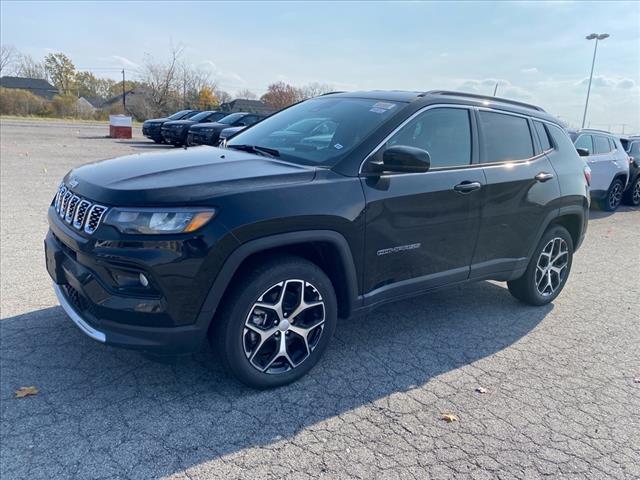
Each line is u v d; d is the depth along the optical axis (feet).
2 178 32.24
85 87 248.11
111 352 11.45
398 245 11.57
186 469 8.13
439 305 16.06
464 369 12.01
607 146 36.52
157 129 68.64
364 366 11.79
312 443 8.96
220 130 56.08
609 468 8.91
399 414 10.00
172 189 8.97
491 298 17.02
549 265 16.11
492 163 13.62
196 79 189.78
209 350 11.87
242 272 9.77
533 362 12.63
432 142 12.43
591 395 11.25
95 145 60.95
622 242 27.37
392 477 8.29
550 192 15.03
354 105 13.03
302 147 11.98
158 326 8.99
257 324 10.00
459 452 9.01
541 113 15.97
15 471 7.85
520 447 9.28
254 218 9.21
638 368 12.66
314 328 10.79
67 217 9.96
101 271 8.98
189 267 8.84
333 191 10.32
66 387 10.09
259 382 10.23
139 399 9.86
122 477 7.88
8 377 10.30
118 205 8.83
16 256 17.42
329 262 10.89
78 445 8.50
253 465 8.32
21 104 135.33
